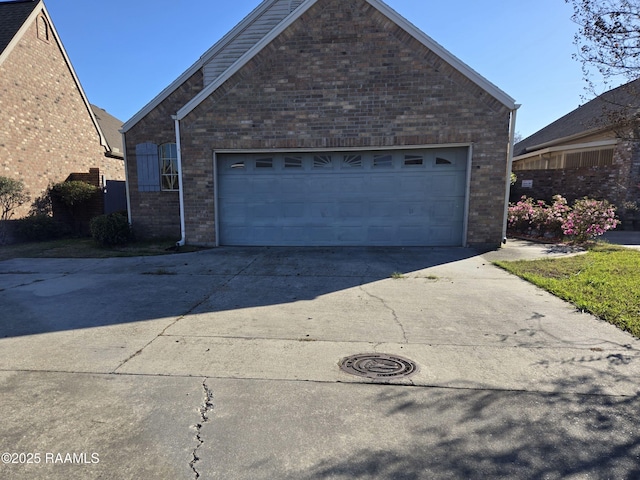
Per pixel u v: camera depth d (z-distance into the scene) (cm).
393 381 307
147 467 214
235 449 228
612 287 554
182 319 457
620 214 1288
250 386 301
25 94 1284
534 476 207
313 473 210
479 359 346
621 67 636
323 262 784
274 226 980
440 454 224
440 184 932
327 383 305
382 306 505
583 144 1473
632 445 231
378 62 888
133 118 1077
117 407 272
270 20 1078
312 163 955
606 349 366
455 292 570
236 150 944
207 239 984
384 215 953
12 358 351
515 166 2284
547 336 399
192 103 934
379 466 215
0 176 1154
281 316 468
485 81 865
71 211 1397
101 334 410
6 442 235
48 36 1395
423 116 891
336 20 886
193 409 269
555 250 885
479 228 919
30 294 568
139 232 1110
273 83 916
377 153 938
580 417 258
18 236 1203
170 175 1097
